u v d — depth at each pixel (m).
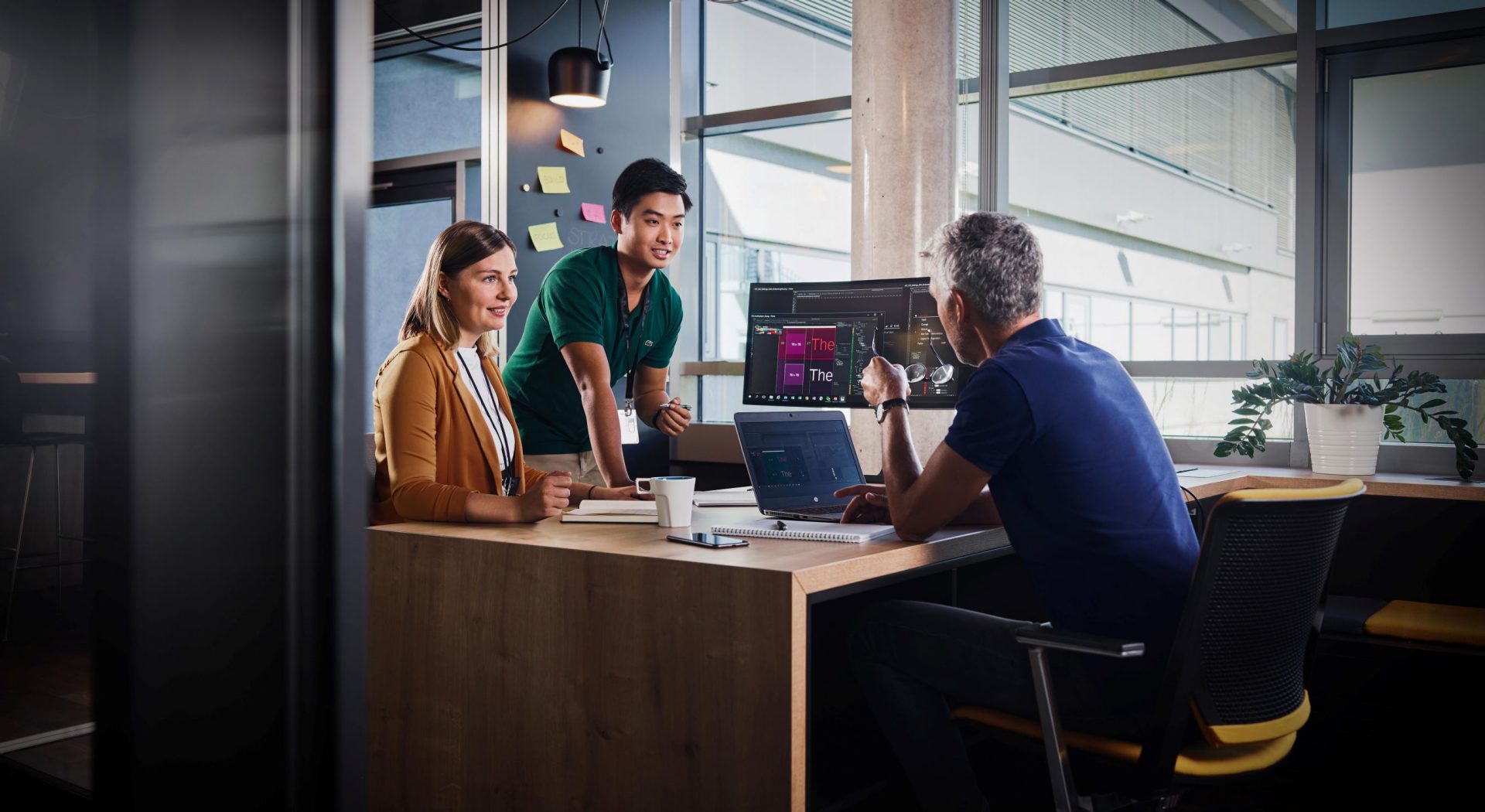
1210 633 1.50
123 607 0.78
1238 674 1.55
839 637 2.24
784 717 1.47
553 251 4.05
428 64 4.22
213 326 0.76
